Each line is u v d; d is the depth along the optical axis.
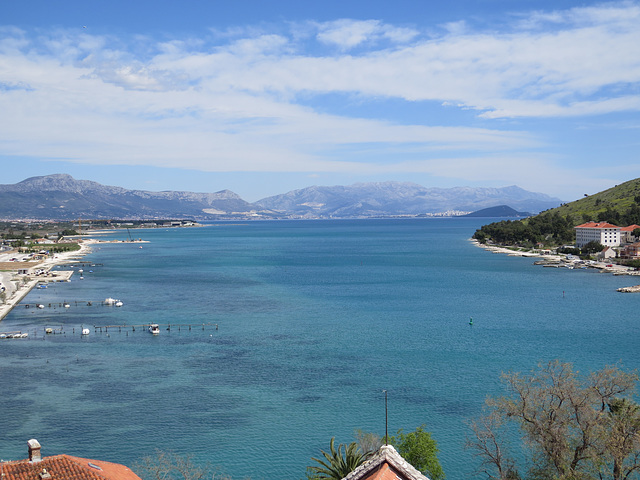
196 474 79.12
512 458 83.19
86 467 52.84
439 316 195.00
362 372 128.38
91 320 194.12
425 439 72.19
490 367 131.50
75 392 116.06
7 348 155.12
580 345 152.50
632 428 62.44
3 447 89.88
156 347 154.38
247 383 121.19
